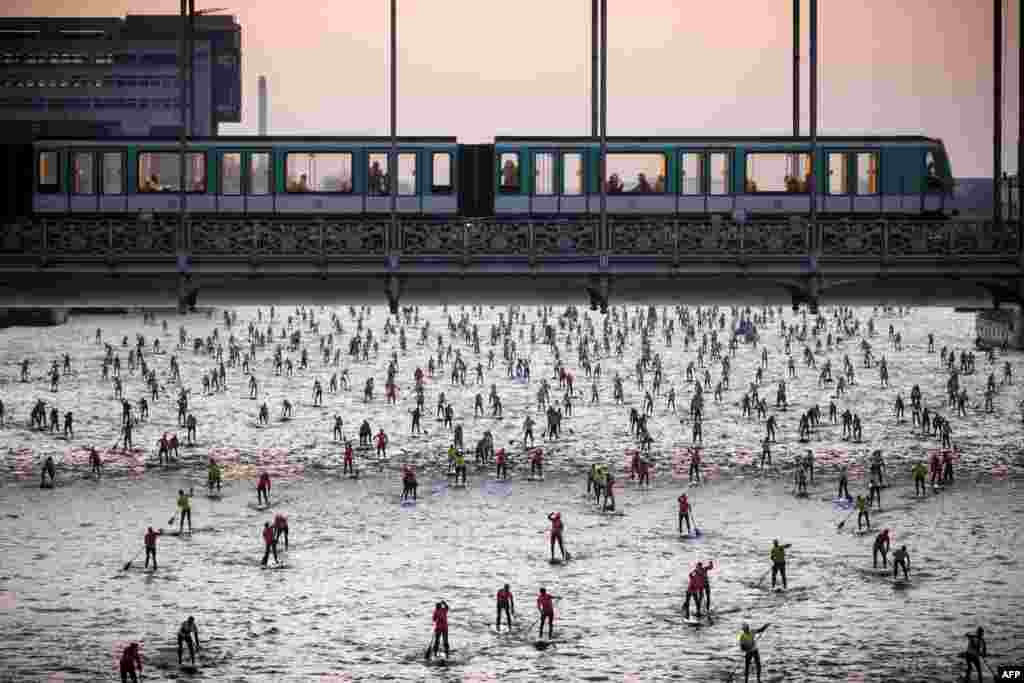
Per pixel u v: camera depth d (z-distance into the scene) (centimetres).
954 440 7412
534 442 7375
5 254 5025
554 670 3619
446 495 6072
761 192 6253
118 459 6881
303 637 3938
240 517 5616
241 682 3519
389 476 6494
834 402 8738
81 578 4619
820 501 5912
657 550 5041
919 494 6025
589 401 8769
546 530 5384
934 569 4716
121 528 5394
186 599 4359
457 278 5150
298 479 6406
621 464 6769
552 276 5094
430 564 4828
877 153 6269
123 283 5147
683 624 4072
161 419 8075
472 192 6341
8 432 7625
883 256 5034
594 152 6209
